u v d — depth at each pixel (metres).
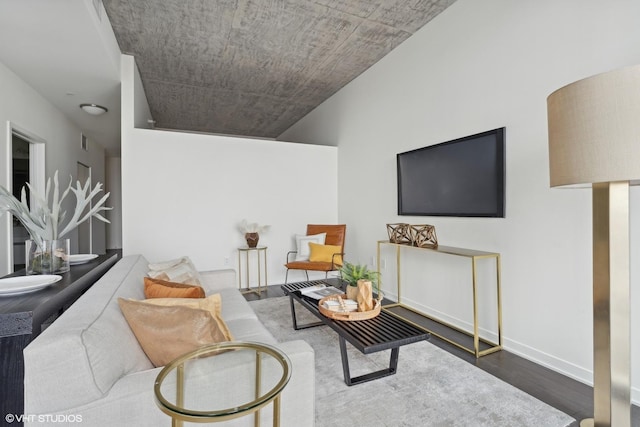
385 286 4.03
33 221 1.80
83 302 1.29
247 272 4.39
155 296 1.68
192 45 3.73
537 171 2.30
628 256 1.28
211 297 1.44
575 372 2.09
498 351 2.50
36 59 3.03
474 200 2.78
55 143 4.40
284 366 0.98
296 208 4.90
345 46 3.77
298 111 6.11
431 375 2.11
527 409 1.75
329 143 5.42
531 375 2.13
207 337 1.20
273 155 4.74
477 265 2.79
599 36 1.95
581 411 1.74
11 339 1.18
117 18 3.17
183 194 4.17
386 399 1.85
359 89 4.54
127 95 3.84
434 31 3.22
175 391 1.03
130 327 1.27
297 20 3.28
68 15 2.39
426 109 3.32
